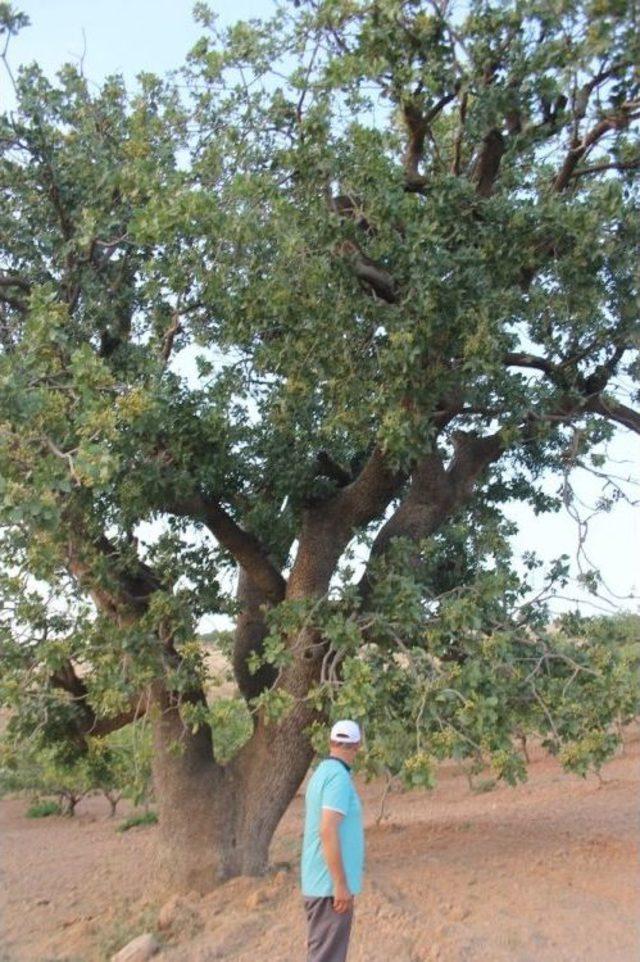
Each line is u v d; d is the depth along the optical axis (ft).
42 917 33.68
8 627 28.73
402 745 25.73
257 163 30.19
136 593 31.35
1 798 70.08
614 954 23.54
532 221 28.60
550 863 31.12
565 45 28.09
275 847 41.52
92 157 32.81
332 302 28.09
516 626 29.04
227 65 30.35
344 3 29.66
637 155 30.76
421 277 27.04
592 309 29.91
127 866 41.32
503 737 25.48
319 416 31.65
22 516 22.36
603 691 27.55
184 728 31.71
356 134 28.12
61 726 33.91
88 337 32.58
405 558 29.17
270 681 34.45
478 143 31.83
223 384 30.25
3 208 33.17
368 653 26.99
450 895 28.17
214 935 27.32
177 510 30.30
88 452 22.50
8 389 22.91
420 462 29.14
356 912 26.81
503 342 28.50
